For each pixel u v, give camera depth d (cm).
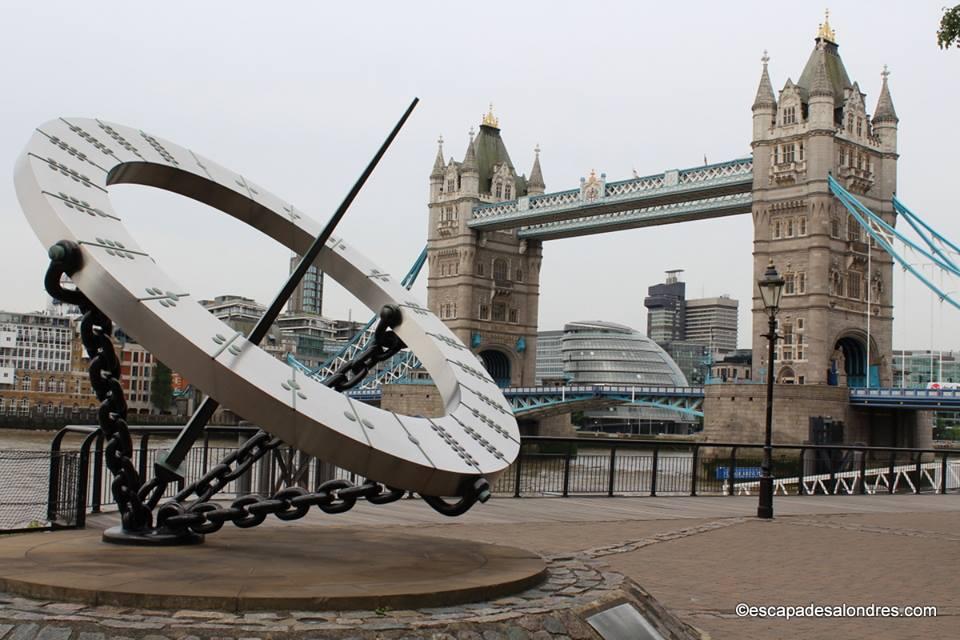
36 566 762
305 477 1950
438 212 14300
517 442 995
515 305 14275
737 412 9144
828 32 10425
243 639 632
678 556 1580
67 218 809
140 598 677
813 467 3972
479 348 13788
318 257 1187
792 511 2506
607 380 19400
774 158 9900
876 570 1541
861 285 9906
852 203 9462
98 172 918
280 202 1184
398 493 820
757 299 9888
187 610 675
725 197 10875
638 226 12356
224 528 1063
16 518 1808
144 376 14150
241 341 813
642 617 845
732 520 2194
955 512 2702
